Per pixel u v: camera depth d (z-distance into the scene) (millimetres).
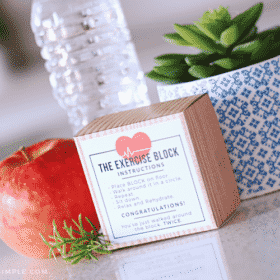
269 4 3379
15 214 572
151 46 3984
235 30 549
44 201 568
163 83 653
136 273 484
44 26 1821
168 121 508
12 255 681
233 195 574
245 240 483
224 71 592
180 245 524
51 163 590
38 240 585
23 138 3223
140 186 534
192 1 4047
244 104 572
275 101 567
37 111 3584
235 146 583
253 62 590
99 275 509
